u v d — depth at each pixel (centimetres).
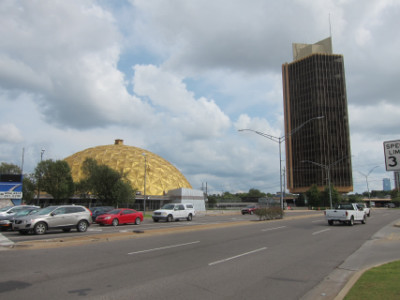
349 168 9769
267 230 2089
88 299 611
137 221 2819
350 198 9219
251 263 994
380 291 627
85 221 2019
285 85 10819
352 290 650
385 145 905
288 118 10588
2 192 3591
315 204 8012
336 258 1116
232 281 771
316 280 805
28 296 625
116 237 1543
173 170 7400
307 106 10200
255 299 641
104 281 746
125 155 6800
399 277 741
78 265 922
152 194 6103
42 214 1850
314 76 10138
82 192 5128
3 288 680
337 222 2917
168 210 3322
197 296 646
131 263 961
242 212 5416
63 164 4956
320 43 10831
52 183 4797
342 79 10181
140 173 6334
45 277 778
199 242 1456
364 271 848
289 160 10400
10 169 5534
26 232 1870
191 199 6125
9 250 1177
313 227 2362
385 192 16075
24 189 4794
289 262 1025
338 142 9881
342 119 10006
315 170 9844
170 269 886
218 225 2394
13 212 2253
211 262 995
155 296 638
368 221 3164
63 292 654
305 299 656
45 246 1271
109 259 1020
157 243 1409
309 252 1232
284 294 681
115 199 4428
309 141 10044
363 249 1323
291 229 2180
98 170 4544
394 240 1619
